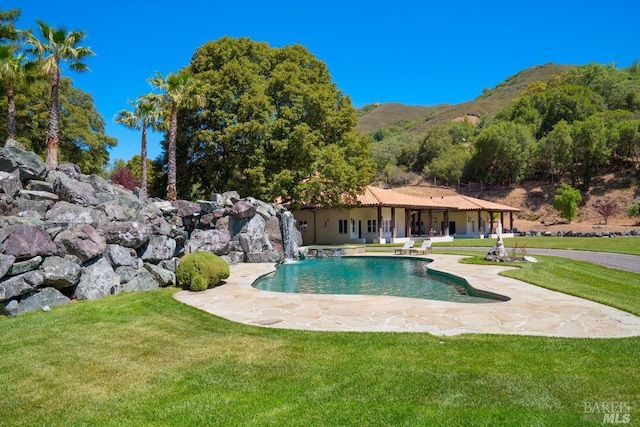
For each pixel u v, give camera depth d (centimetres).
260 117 2609
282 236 2255
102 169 3953
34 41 1838
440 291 1270
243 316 824
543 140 6519
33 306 878
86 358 573
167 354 587
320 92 2762
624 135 5934
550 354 554
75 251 1006
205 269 1162
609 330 681
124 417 396
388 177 8081
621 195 5597
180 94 2236
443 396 424
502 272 1448
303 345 618
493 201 6525
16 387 474
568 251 2569
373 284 1433
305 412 395
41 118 2767
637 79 8175
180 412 402
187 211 1814
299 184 2681
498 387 444
